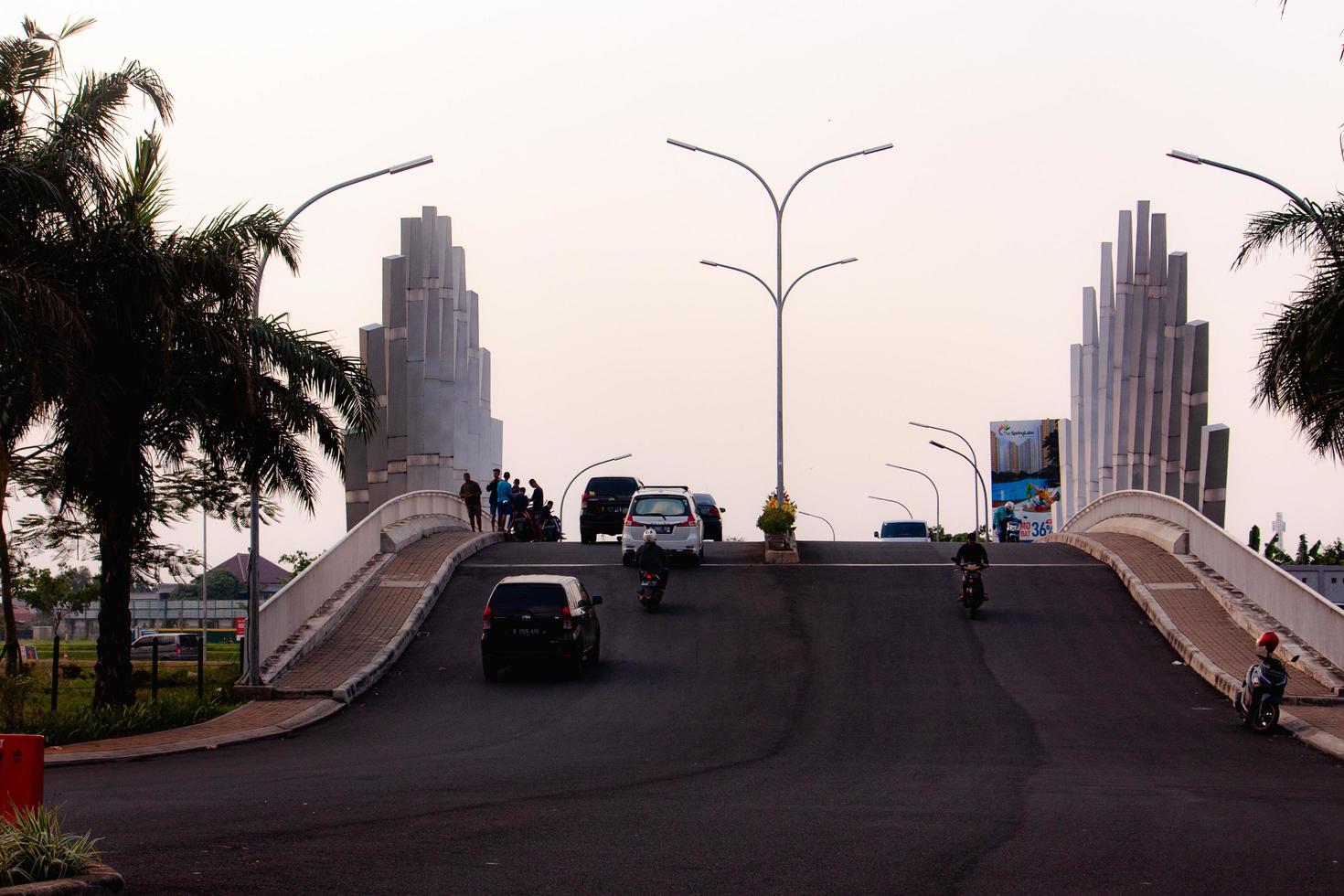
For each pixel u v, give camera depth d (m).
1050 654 31.92
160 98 25.73
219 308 27.08
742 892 10.05
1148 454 71.12
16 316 21.30
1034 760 19.86
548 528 66.81
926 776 17.78
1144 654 32.03
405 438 62.19
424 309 62.66
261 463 28.25
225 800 14.82
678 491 45.12
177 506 39.69
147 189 26.72
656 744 21.62
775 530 46.41
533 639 29.33
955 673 29.92
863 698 27.19
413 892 9.87
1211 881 10.64
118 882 9.43
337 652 31.91
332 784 16.50
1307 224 26.53
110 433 23.08
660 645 33.53
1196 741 22.34
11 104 23.33
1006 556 46.19
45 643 87.00
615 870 10.83
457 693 28.42
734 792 16.00
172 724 24.02
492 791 15.83
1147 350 71.31
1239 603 34.97
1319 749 21.42
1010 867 11.16
